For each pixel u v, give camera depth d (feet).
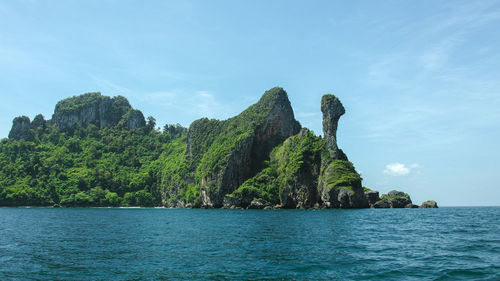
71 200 648.38
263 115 642.22
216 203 561.43
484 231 145.28
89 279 68.13
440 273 67.67
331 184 427.74
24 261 86.38
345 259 83.25
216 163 586.45
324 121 499.10
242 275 69.41
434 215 278.67
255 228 169.58
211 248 103.86
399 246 102.94
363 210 379.35
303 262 80.48
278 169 553.64
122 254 94.73
